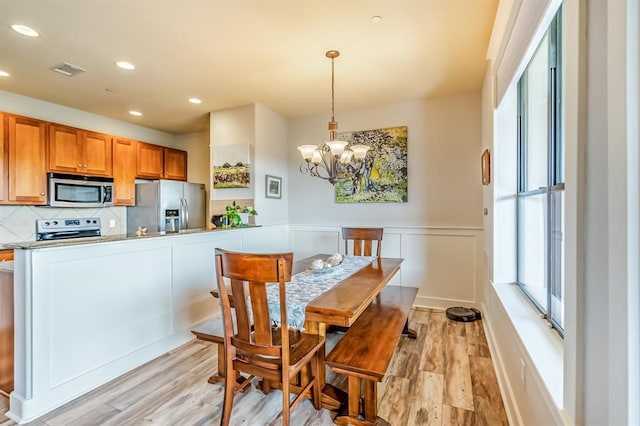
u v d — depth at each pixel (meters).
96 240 2.23
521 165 2.29
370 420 1.73
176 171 5.32
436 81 3.32
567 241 0.90
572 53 0.86
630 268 0.62
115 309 2.30
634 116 0.61
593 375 0.77
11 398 1.86
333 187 4.41
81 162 4.04
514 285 2.35
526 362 1.42
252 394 2.08
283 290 1.49
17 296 1.86
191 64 2.88
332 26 2.30
